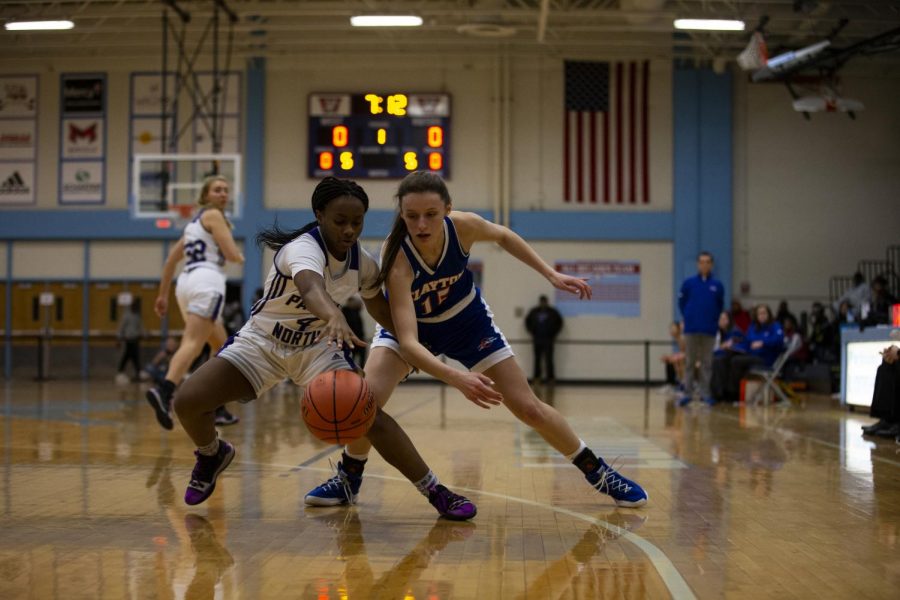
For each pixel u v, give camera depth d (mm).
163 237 19109
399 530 3521
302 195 18703
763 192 18641
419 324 3850
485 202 18641
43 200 19219
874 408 7410
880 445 6773
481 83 18656
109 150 19062
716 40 17422
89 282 19344
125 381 17750
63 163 19172
